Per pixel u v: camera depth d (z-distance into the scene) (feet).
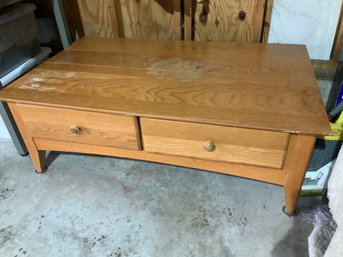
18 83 3.69
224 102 3.17
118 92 3.43
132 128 3.30
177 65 3.94
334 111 3.71
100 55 4.32
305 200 3.77
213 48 4.37
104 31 5.41
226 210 3.69
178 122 3.10
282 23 4.68
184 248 3.31
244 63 3.90
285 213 3.60
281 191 3.90
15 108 3.61
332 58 4.68
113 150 3.69
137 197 3.91
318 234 2.89
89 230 3.54
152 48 4.47
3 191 4.08
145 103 3.22
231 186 4.00
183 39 5.23
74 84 3.62
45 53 5.01
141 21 5.21
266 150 3.05
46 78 3.77
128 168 4.35
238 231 3.45
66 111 3.39
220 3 4.72
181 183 4.08
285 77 3.55
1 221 3.68
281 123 2.84
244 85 3.44
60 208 3.81
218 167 3.45
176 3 4.80
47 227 3.59
